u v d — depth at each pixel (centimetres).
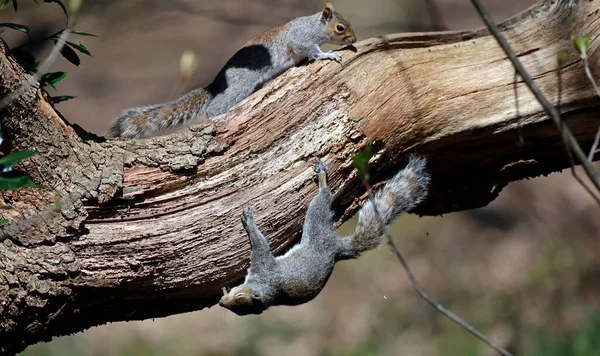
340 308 2073
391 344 1908
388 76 850
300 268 838
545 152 883
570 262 2136
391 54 862
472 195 935
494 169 906
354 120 841
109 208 792
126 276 789
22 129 776
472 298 2058
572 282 2050
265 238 839
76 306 789
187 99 1098
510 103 849
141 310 834
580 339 1730
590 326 1778
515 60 540
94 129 2345
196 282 820
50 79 827
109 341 1917
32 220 745
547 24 864
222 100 1103
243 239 823
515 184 2516
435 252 2267
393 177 889
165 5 2561
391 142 858
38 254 762
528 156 889
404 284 2147
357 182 869
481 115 853
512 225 2353
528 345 1786
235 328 1992
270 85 847
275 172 830
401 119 850
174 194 809
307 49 1124
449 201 943
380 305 2069
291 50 1127
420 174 880
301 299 848
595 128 855
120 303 816
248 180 825
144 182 802
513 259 2205
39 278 759
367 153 643
